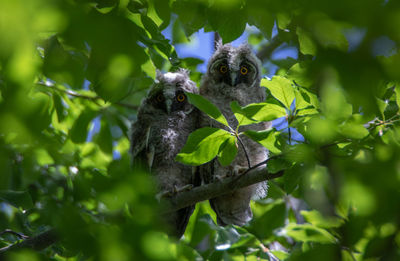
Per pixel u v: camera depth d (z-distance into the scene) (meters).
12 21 3.73
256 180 10.03
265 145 8.09
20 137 5.84
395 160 5.11
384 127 7.69
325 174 6.88
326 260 6.29
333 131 6.54
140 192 4.90
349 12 3.54
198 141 8.05
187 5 7.45
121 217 5.28
